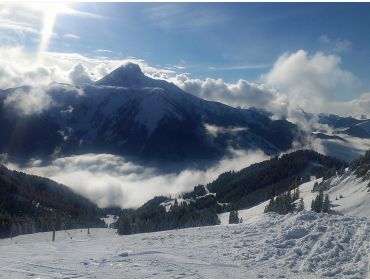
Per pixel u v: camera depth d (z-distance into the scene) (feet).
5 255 88.84
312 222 101.65
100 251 94.27
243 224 121.19
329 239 83.46
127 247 96.32
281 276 65.46
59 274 67.77
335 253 75.82
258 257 77.41
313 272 68.13
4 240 345.92
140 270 69.62
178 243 95.25
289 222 106.73
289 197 314.55
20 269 71.56
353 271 67.05
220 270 69.10
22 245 120.26
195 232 113.39
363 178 325.01
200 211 476.13
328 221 101.45
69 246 109.40
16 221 464.65
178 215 439.22
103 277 65.57
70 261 78.84
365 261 71.15
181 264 73.31
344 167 423.23
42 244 119.24
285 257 77.30
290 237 90.99
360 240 83.25
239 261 75.36
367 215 242.37
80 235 366.02
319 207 206.49
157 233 125.80
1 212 526.16
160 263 74.23
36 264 75.92
